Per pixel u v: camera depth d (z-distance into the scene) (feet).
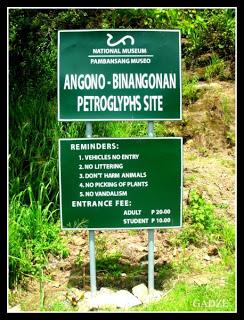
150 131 19.95
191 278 21.27
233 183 26.43
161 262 22.20
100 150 19.74
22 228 21.91
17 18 29.14
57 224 23.73
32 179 24.86
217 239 23.39
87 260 22.20
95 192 19.77
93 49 19.58
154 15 27.61
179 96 19.85
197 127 29.32
